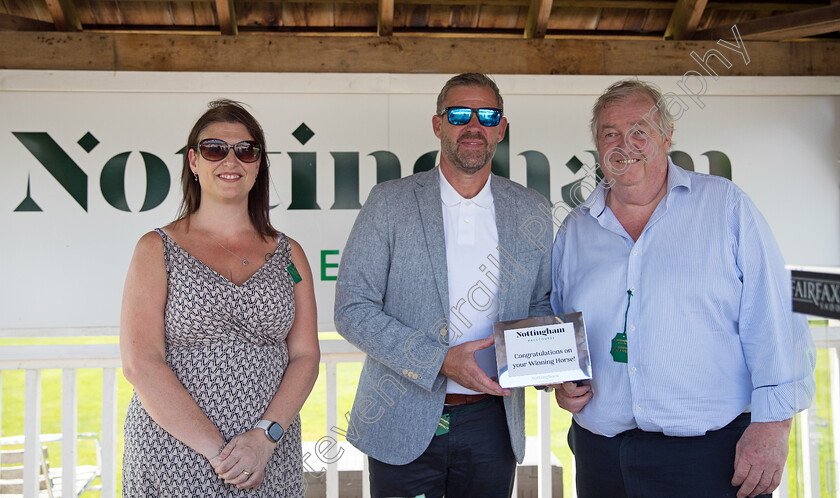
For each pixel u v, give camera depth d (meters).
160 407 1.83
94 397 8.67
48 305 3.23
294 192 3.36
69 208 3.25
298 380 2.03
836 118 3.50
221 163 2.01
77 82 3.25
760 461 1.86
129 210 3.29
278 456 1.99
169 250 1.96
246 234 2.11
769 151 3.48
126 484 1.90
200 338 1.91
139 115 3.29
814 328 1.45
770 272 1.93
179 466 1.85
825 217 3.48
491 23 3.62
